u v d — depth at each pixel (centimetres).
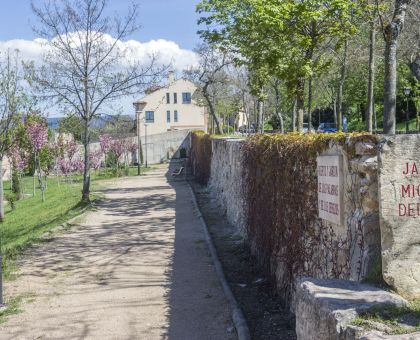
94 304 752
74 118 2461
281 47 1506
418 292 395
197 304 729
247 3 1509
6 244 1479
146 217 1614
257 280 838
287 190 696
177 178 3272
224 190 1603
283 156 719
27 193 3472
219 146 1798
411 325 326
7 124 2117
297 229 645
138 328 645
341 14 1384
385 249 399
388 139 401
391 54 1088
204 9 1716
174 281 859
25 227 1933
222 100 4709
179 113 7944
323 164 536
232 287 811
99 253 1114
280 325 632
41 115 3028
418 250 398
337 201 495
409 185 400
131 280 880
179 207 1809
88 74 2052
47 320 689
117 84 2106
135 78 2156
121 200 2128
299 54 1517
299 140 652
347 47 2245
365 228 432
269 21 1371
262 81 2123
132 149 4719
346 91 4009
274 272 775
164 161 5875
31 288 849
